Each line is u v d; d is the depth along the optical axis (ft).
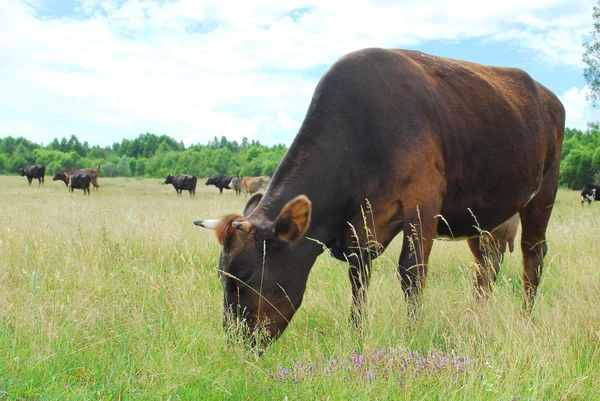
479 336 13.19
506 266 24.59
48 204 46.73
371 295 15.40
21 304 13.74
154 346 12.44
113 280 16.89
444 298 15.79
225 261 12.32
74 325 13.01
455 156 15.78
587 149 224.94
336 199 14.28
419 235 14.38
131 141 502.38
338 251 15.21
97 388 10.16
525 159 17.63
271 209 13.26
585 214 41.83
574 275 20.62
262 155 323.78
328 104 14.66
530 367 11.71
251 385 10.75
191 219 33.68
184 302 15.08
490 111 16.83
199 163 319.88
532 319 15.52
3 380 10.07
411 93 15.10
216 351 12.29
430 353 11.85
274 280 12.64
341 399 9.82
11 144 417.49
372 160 14.44
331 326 15.17
